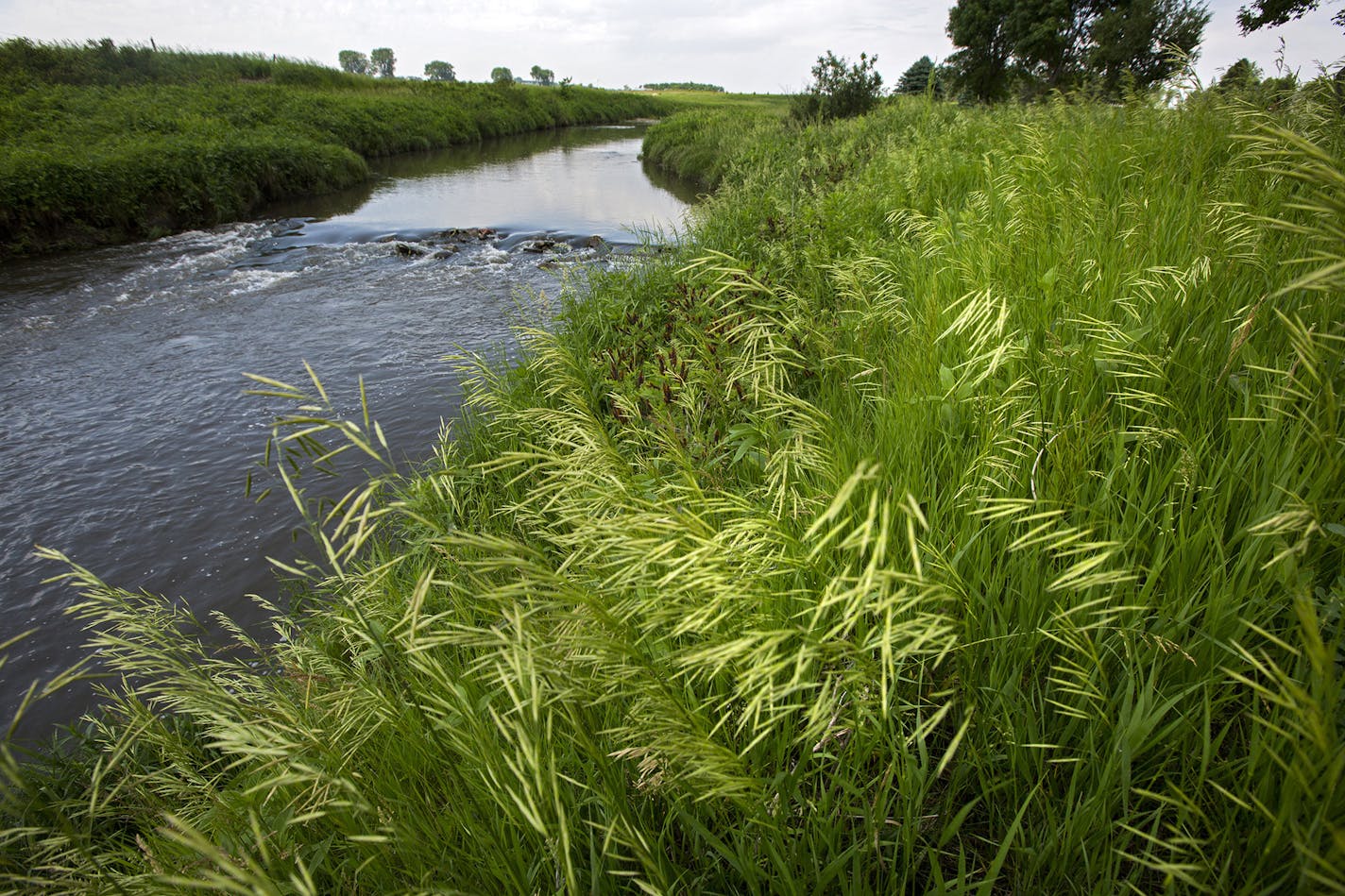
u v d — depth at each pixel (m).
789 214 6.56
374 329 9.34
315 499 5.43
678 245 7.91
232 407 7.20
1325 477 1.55
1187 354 2.35
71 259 13.52
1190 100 5.45
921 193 5.93
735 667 1.56
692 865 1.69
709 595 1.51
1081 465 1.87
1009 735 1.54
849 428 2.76
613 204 19.16
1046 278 2.74
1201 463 1.99
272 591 4.47
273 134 22.89
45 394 7.62
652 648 1.71
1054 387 2.39
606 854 1.49
